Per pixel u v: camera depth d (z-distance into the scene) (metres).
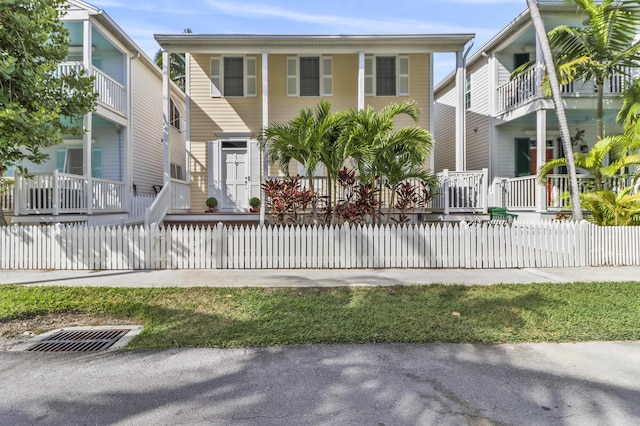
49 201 10.98
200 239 8.78
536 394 3.38
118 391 3.46
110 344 4.52
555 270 8.47
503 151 15.27
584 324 4.99
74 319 5.41
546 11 12.12
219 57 14.59
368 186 10.20
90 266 8.70
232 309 5.66
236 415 3.07
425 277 7.80
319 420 2.99
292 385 3.55
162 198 11.77
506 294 6.39
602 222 9.95
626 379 3.64
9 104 6.67
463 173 12.48
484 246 8.84
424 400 3.29
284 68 14.77
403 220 10.93
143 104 16.72
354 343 4.50
